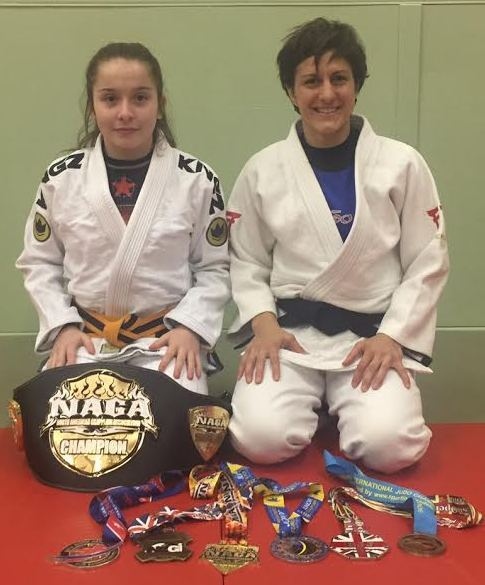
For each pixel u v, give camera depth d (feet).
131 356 4.78
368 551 3.56
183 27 5.76
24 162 5.83
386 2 5.74
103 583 3.33
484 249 5.94
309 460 4.76
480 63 5.81
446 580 3.33
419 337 4.81
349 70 4.79
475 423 5.65
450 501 4.06
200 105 5.84
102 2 5.72
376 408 4.46
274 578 3.36
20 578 3.37
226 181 5.90
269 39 5.77
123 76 4.67
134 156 4.90
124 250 4.73
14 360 5.90
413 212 4.91
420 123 5.87
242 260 5.18
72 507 4.07
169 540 3.68
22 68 5.74
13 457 4.85
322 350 4.88
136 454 4.29
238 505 3.99
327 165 5.00
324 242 4.86
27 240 5.08
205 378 4.92
